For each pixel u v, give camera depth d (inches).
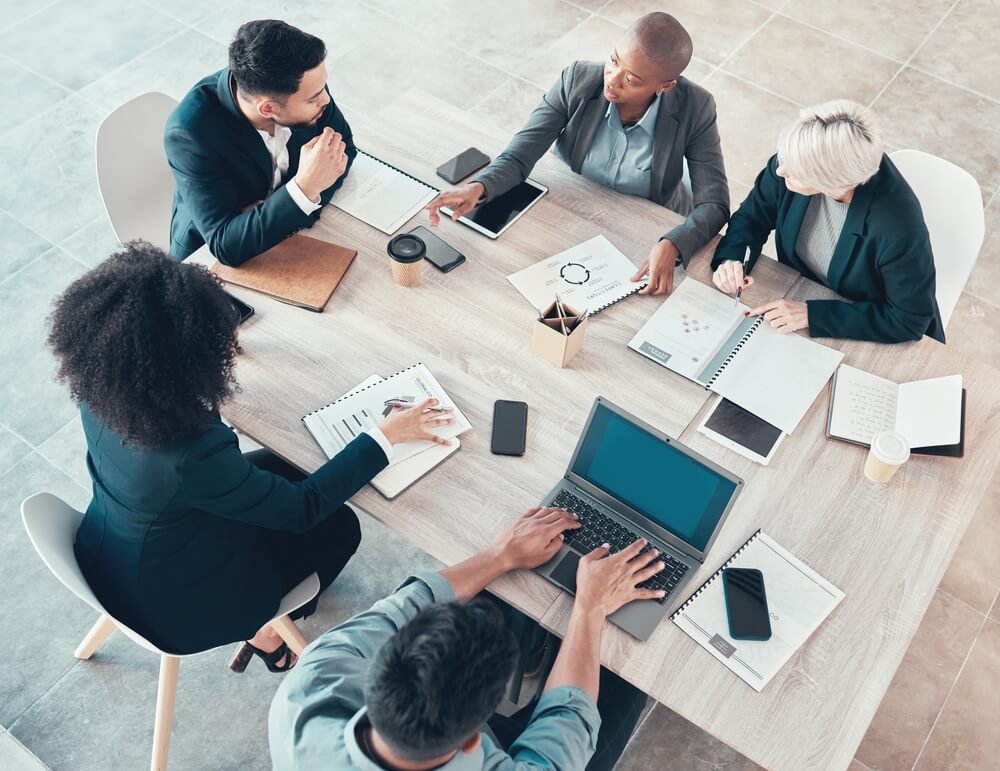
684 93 91.8
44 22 157.4
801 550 70.4
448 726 45.3
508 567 67.6
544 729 58.7
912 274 79.7
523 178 94.0
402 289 85.3
